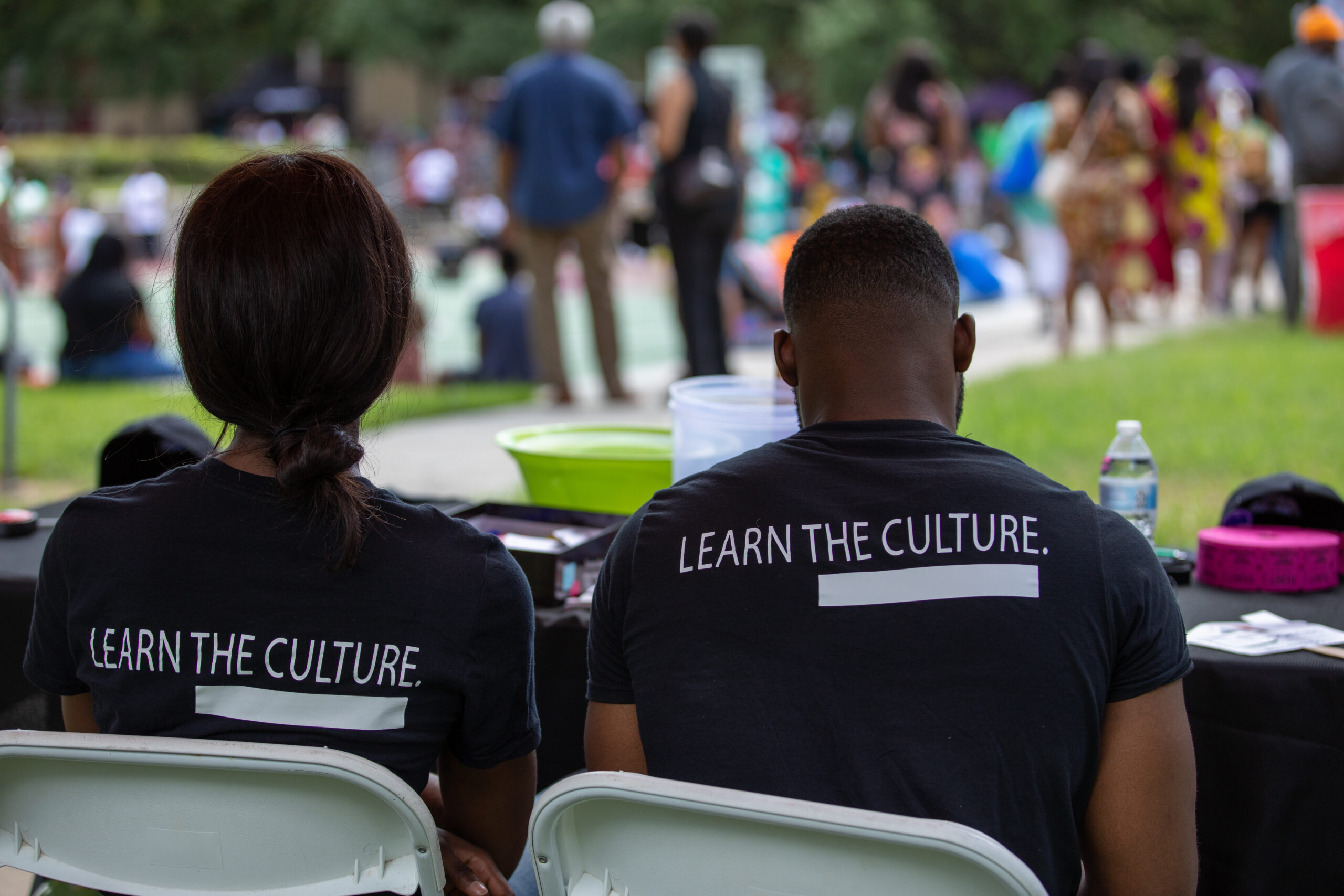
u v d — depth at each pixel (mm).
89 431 6574
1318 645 1896
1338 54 8945
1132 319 10156
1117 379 7090
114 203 24344
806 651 1343
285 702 1419
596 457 2355
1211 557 2256
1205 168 9773
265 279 1400
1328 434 5574
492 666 1457
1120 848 1365
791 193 17484
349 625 1414
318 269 1407
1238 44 33781
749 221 14367
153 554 1432
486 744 1506
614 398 7574
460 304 14625
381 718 1423
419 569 1431
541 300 7379
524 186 7152
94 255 8359
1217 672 1844
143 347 8523
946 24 32531
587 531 2230
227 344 1414
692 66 6754
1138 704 1358
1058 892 1319
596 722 1498
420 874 1385
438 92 42000
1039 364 7926
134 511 1456
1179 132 9664
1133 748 1356
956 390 1597
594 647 1500
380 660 1417
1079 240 8102
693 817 1280
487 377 8672
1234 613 2102
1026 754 1295
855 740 1316
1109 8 32594
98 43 39375
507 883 1643
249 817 1401
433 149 28719
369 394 1479
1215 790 1873
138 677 1430
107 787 1413
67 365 8367
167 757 1329
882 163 12375
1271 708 1821
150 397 7590
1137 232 8070
